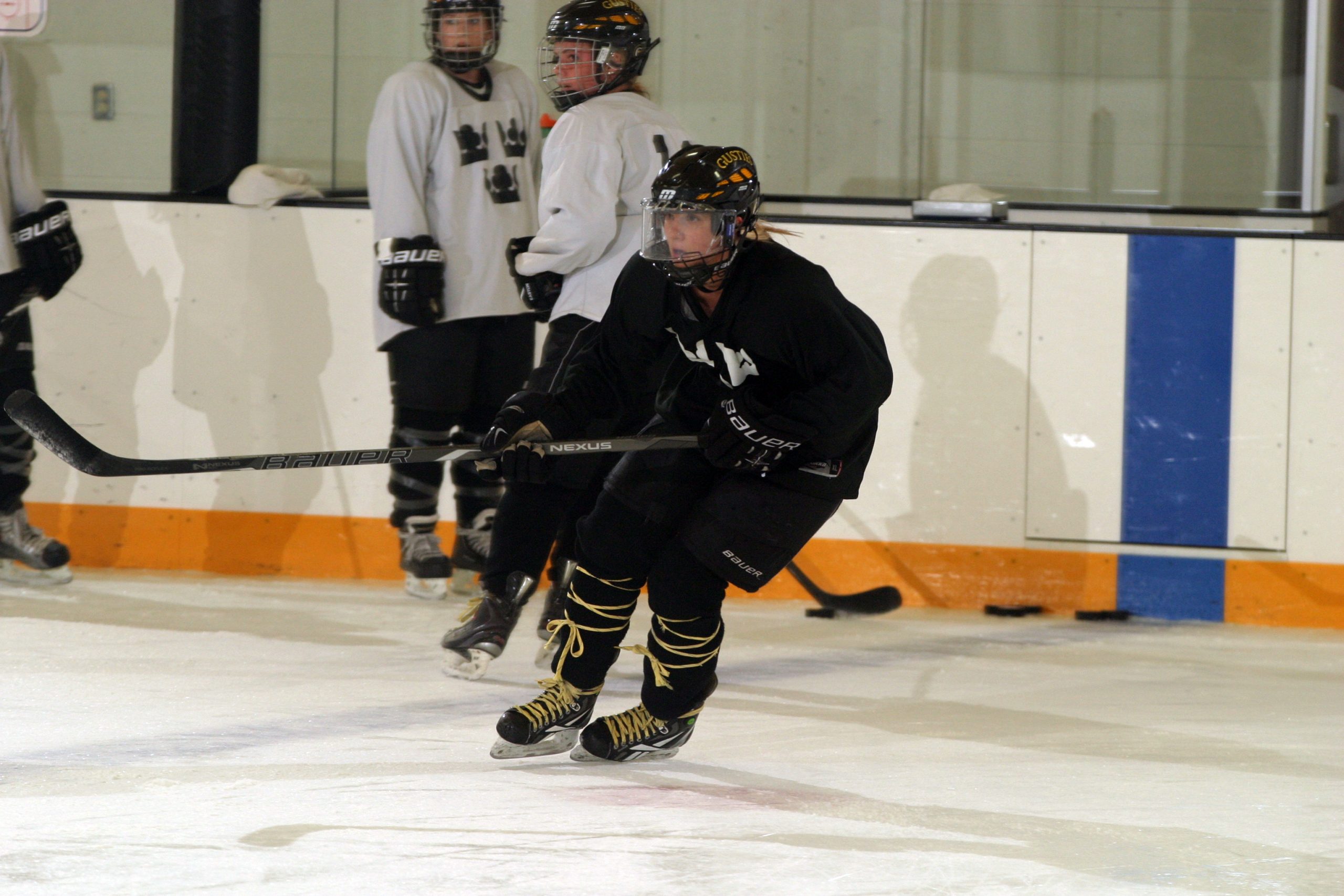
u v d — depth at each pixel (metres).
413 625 15.07
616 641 9.91
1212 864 8.01
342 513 17.80
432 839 8.13
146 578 17.44
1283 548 16.41
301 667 12.95
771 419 8.64
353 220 17.42
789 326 8.68
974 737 10.99
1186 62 18.41
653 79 19.39
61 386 18.03
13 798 8.81
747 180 8.67
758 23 19.09
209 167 18.09
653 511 9.54
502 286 15.73
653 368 11.39
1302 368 16.27
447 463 16.98
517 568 12.45
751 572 9.20
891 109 19.03
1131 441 16.55
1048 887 7.55
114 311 17.88
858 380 8.59
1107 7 18.50
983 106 18.91
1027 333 16.62
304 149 18.97
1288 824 8.80
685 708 9.75
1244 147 18.42
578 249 12.86
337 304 17.55
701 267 8.67
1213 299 16.34
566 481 12.45
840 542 17.12
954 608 16.94
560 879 7.48
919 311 16.78
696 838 8.24
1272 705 12.30
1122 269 16.44
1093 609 16.70
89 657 13.07
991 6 18.70
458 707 11.59
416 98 15.16
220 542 17.97
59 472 18.09
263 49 18.72
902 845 8.20
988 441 16.77
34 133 19.39
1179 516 16.55
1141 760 10.35
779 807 8.96
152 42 19.05
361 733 10.69
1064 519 16.72
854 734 11.04
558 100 13.55
